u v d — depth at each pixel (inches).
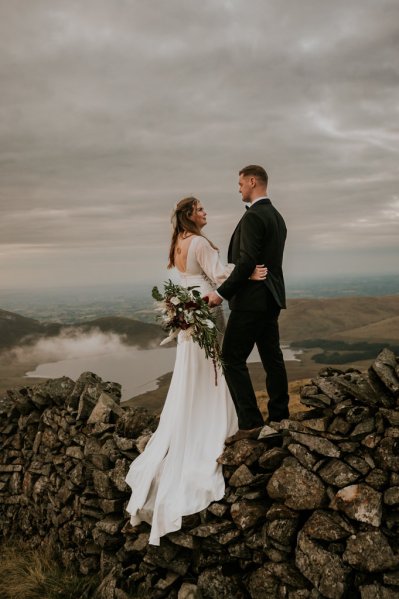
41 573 236.2
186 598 176.7
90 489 236.7
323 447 166.1
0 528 309.3
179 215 206.4
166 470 195.5
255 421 194.9
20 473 305.6
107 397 259.8
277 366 199.3
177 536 187.2
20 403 307.4
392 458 155.2
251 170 193.9
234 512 175.0
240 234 189.8
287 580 160.7
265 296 186.9
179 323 193.8
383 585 146.0
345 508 155.9
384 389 162.2
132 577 198.4
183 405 202.8
